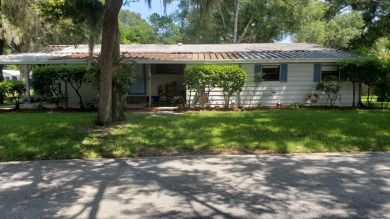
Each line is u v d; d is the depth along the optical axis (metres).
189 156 5.74
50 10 15.04
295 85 13.85
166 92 16.48
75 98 14.88
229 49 16.69
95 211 3.43
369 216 3.27
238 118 9.60
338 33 25.45
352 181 4.32
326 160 5.41
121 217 3.28
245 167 5.03
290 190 4.00
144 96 16.39
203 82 12.40
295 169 4.90
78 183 4.35
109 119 8.36
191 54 15.05
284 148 6.11
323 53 14.44
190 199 3.74
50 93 12.56
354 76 12.76
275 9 26.06
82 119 9.33
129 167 5.10
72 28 15.72
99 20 8.16
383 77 12.52
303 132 7.31
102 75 8.13
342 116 9.72
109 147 6.22
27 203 3.66
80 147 6.21
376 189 4.02
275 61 13.18
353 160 5.39
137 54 14.65
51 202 3.69
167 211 3.42
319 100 13.91
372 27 23.52
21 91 12.95
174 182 4.35
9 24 16.78
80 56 14.16
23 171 4.93
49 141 6.61
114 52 8.52
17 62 13.15
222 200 3.71
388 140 6.53
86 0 7.96
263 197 3.79
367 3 23.52
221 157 5.66
